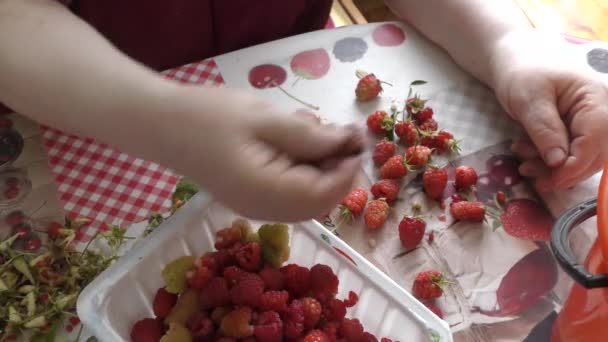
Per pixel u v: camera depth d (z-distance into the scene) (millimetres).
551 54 782
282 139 397
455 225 727
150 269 609
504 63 787
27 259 671
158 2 868
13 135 764
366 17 1325
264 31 979
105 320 552
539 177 749
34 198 723
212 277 616
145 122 409
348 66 858
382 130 795
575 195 744
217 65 850
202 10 909
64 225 701
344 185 402
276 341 580
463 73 857
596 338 488
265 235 633
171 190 740
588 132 714
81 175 745
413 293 674
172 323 590
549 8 1394
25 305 644
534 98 743
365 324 628
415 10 876
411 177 766
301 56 864
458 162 779
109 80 432
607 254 403
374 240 714
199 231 639
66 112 438
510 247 708
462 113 820
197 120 397
